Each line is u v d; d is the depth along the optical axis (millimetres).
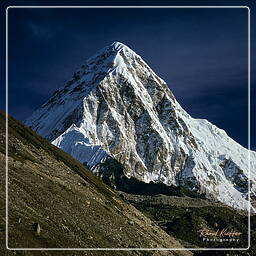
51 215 89938
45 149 149000
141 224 149750
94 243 92188
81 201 115312
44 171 119188
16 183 94062
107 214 123188
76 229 92375
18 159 114250
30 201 89500
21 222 76500
